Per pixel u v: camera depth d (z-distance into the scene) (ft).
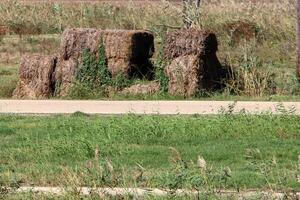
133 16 231.09
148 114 108.78
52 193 64.54
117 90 138.92
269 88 140.26
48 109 119.75
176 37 138.41
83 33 142.10
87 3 283.38
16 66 176.24
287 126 94.38
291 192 63.87
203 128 93.66
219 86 140.15
